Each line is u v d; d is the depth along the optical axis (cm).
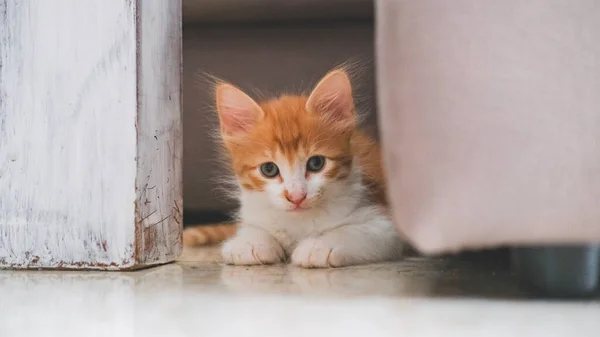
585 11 49
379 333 49
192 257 69
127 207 62
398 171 51
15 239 63
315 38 76
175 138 66
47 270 63
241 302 54
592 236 49
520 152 49
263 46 77
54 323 51
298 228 68
